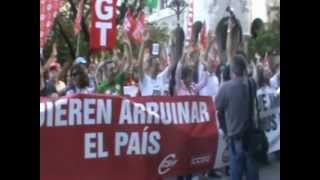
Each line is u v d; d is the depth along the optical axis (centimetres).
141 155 593
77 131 557
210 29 653
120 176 580
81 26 566
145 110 597
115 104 579
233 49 675
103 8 578
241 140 681
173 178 616
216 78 658
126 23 592
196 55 641
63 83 554
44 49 543
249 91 688
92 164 564
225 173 666
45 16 544
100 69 576
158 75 612
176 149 616
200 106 641
